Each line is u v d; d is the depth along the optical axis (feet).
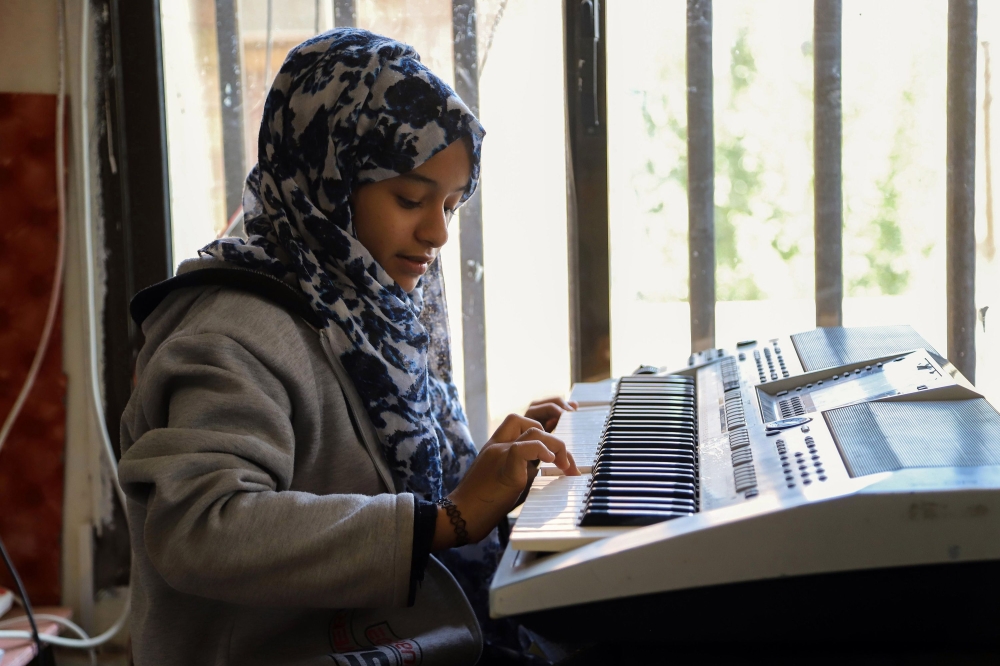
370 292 3.42
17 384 5.86
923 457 2.24
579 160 5.50
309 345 3.19
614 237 5.61
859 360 3.53
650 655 2.32
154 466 2.64
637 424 3.26
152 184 5.69
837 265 5.43
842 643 2.18
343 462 3.26
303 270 3.24
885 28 5.25
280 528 2.62
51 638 5.46
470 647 3.13
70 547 5.94
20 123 5.68
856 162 5.36
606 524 2.32
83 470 5.91
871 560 1.97
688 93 5.44
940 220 5.33
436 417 4.09
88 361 5.82
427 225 3.49
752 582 2.03
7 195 5.74
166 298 3.32
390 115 3.30
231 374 2.83
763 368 3.83
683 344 5.64
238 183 5.74
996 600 1.98
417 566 2.68
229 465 2.69
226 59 5.67
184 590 2.65
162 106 5.65
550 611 2.12
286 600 2.63
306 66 3.41
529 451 2.87
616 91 5.49
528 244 5.66
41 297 5.79
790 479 2.30
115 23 5.59
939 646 2.19
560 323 5.72
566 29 5.44
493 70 5.55
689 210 5.53
